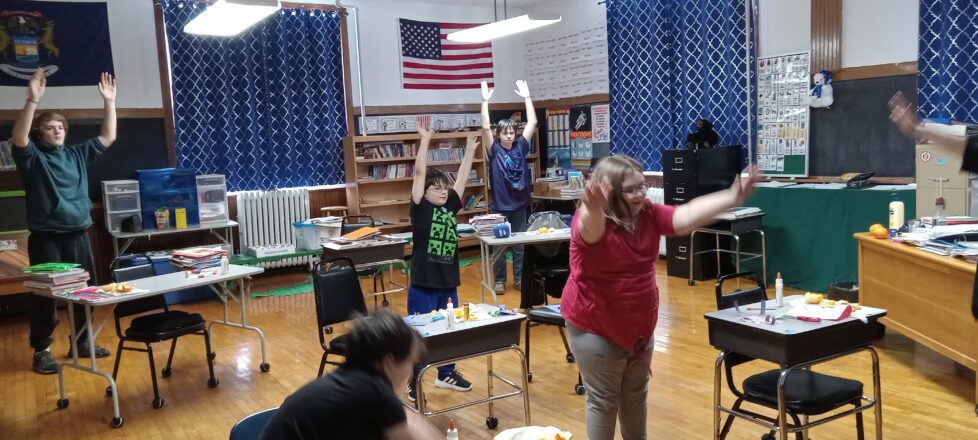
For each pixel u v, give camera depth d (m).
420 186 4.39
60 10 7.73
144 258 6.77
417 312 4.39
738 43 7.58
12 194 7.53
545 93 10.34
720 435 3.29
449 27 10.05
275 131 8.88
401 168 9.45
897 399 4.13
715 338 3.21
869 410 3.96
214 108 8.47
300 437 1.88
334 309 4.35
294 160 9.01
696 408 4.13
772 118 7.38
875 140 6.55
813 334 2.92
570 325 2.86
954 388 4.28
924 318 4.30
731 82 7.70
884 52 6.42
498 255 6.11
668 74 8.40
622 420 3.00
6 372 5.45
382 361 1.97
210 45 8.38
